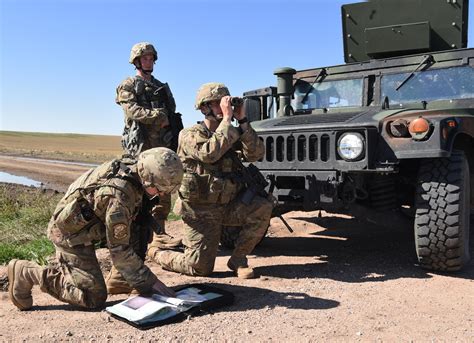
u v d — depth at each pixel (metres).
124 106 4.68
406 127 4.12
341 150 4.27
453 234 4.03
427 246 4.14
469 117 4.42
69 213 3.16
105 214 3.16
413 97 5.36
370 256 5.02
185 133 4.04
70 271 3.25
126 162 3.25
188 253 4.18
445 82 5.21
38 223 6.94
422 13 5.91
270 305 3.41
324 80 6.00
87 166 24.69
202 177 4.03
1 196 9.56
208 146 3.87
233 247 5.45
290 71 6.04
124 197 3.10
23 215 7.60
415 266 4.57
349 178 4.33
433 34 5.89
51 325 3.03
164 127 4.86
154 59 4.82
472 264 4.61
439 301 3.54
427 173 4.17
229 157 4.08
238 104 3.98
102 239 3.30
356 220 7.17
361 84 5.71
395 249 5.34
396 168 4.13
